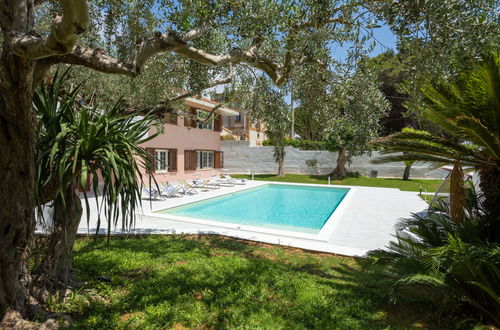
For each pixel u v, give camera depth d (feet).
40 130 10.36
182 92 23.04
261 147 92.99
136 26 16.56
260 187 66.74
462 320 11.40
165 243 20.99
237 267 16.30
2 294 9.36
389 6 10.01
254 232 26.53
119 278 14.11
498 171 13.26
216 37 15.99
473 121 11.91
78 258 16.53
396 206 40.65
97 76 20.33
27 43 6.10
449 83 11.75
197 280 14.33
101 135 9.59
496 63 10.18
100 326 10.14
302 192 62.18
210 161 76.28
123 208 9.64
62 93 12.36
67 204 11.57
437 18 9.10
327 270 16.72
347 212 36.27
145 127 12.05
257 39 13.71
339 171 81.82
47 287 11.32
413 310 12.44
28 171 8.89
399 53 11.85
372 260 13.92
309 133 100.94
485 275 10.96
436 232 14.10
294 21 12.64
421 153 16.37
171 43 9.68
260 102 19.53
